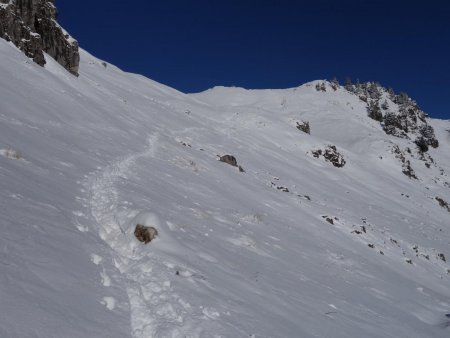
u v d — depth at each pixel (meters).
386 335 10.85
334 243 24.36
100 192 13.45
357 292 15.28
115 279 7.50
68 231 8.62
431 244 39.47
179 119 48.12
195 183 23.02
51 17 38.00
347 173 63.00
